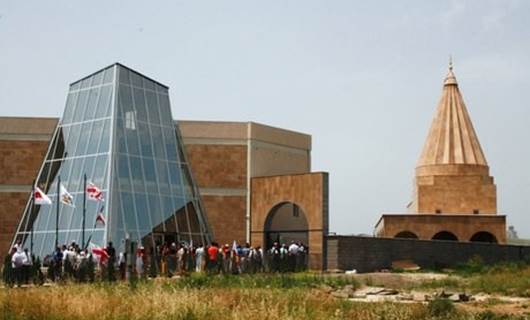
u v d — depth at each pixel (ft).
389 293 125.08
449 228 231.50
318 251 193.98
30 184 207.72
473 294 130.41
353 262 191.31
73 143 188.34
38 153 209.05
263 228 210.79
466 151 256.93
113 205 170.50
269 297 98.32
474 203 250.16
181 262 160.45
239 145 219.00
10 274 134.62
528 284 139.64
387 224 230.07
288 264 177.27
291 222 225.76
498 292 132.77
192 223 193.36
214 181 216.33
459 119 263.49
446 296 121.60
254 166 218.79
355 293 124.77
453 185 251.80
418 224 230.48
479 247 218.38
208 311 84.69
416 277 165.07
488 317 93.04
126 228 171.01
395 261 199.72
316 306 94.02
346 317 87.04
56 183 184.96
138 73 194.18
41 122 210.18
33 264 139.74
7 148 208.64
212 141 218.18
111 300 91.35
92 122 186.91
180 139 205.05
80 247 167.12
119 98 185.47
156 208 182.50
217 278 135.03
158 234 179.63
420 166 261.44
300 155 237.86
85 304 87.66
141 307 86.74
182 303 86.74
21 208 206.80
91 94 192.24
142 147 186.19
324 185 196.54
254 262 168.45
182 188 193.47
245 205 216.33
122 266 145.07
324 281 138.82
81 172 180.45
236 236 215.10
